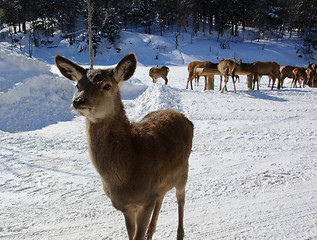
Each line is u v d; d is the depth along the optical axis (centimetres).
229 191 484
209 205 442
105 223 396
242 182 517
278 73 1777
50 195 469
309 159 630
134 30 7306
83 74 281
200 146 718
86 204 444
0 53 1112
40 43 6197
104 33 6112
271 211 424
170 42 6425
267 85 2162
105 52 6000
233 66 1480
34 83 1039
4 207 430
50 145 709
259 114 1056
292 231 376
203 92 1464
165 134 324
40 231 376
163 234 374
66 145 711
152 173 286
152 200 291
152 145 295
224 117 1009
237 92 1496
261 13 6881
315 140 765
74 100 246
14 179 522
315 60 5891
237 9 6712
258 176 542
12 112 913
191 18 7931
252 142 752
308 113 1079
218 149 696
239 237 366
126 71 284
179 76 2795
